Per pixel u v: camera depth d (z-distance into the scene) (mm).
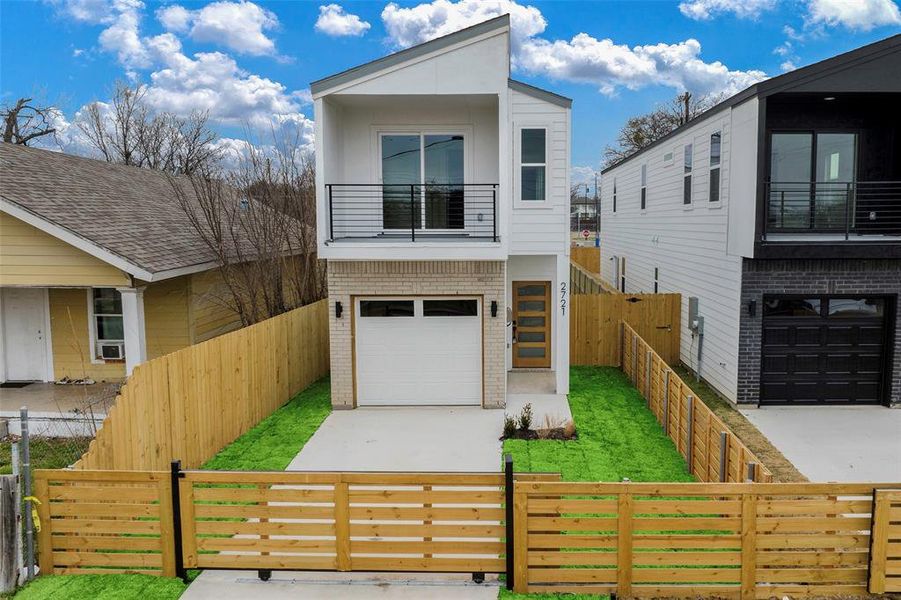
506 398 13023
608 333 16188
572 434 10594
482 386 12445
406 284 12180
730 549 6027
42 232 11234
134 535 6566
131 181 17359
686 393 9422
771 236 12539
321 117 11719
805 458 9695
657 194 19047
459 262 12102
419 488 6945
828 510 5969
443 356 12477
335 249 11844
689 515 6086
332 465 9484
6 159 12984
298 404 12844
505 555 6203
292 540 6320
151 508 6371
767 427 11117
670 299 16203
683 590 6047
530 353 15289
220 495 6324
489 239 12258
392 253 11828
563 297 13070
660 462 9469
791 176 12836
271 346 12219
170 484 6324
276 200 16969
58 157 15508
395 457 9789
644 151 20672
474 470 9219
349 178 13023
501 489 6223
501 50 11477
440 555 6273
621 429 11039
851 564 6016
